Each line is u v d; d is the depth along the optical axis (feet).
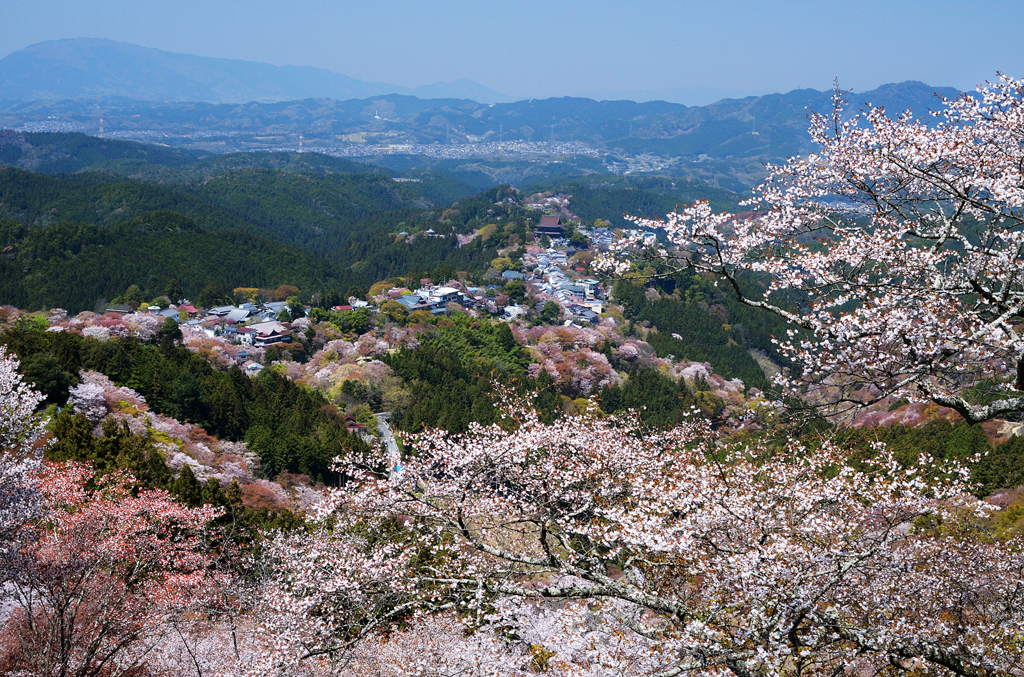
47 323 276.21
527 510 40.37
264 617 47.57
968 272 31.55
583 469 42.37
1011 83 32.30
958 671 30.76
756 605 30.25
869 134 33.68
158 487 102.12
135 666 52.31
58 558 50.52
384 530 42.83
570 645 33.76
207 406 187.11
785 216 33.65
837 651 32.53
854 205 35.14
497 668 38.14
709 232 31.42
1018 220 28.45
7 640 49.70
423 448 46.09
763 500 36.42
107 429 126.11
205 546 66.85
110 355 191.21
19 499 49.78
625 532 34.17
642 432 54.60
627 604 42.39
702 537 34.27
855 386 29.73
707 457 45.60
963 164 32.22
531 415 51.49
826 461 39.42
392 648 49.32
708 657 30.04
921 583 33.96
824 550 31.81
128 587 54.75
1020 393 28.86
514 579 40.52
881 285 29.58
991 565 37.19
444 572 38.73
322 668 45.34
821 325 29.37
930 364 27.68
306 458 171.22
